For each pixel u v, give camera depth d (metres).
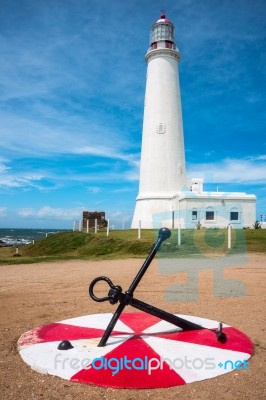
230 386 2.93
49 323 4.77
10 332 4.41
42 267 11.97
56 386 2.93
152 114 33.31
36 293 6.99
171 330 4.19
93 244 18.47
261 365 3.34
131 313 5.09
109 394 2.81
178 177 32.88
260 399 2.73
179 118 33.84
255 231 22.22
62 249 20.44
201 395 2.79
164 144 32.88
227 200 28.42
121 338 3.91
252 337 4.17
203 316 5.06
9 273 10.45
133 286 3.81
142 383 2.94
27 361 3.39
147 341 3.81
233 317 5.02
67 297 6.53
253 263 10.59
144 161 33.69
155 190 32.66
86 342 3.80
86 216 40.66
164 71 33.25
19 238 77.69
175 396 2.77
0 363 3.42
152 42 34.00
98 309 5.54
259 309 5.46
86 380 2.99
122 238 18.31
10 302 6.16
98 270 10.41
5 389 2.89
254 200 28.88
